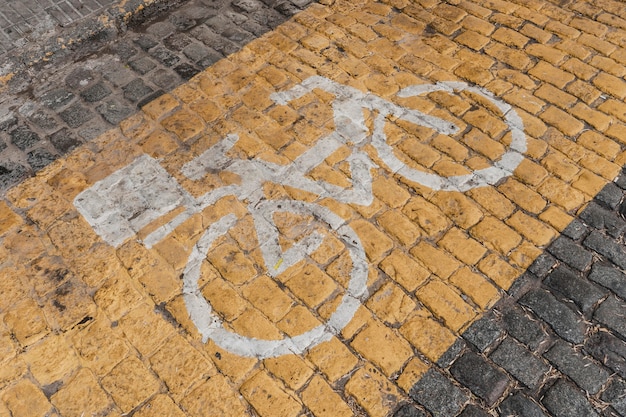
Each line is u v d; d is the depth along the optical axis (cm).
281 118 385
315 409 274
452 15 448
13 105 398
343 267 318
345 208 341
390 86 402
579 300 304
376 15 451
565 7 449
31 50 419
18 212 344
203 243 328
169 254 324
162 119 386
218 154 367
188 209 342
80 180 357
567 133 372
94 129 382
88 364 289
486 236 328
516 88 397
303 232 332
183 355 291
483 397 276
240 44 433
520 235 328
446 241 327
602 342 290
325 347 292
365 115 385
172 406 276
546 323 297
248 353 291
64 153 370
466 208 339
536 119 380
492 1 457
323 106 391
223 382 282
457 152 365
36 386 283
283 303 306
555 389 277
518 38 429
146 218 339
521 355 287
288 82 406
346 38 434
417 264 318
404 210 340
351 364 287
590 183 348
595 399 274
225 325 300
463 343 291
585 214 336
